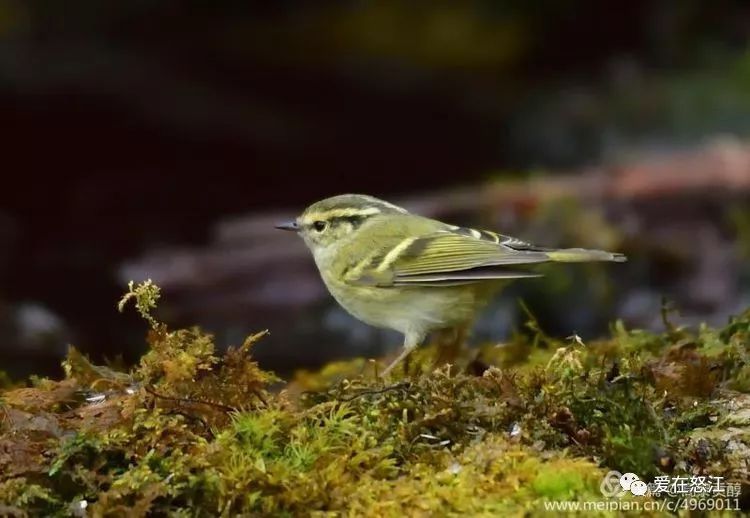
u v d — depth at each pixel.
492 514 4.73
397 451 5.29
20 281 14.95
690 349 6.83
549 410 5.47
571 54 19.86
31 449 5.18
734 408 5.88
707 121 16.92
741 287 13.31
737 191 13.91
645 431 5.45
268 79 18.91
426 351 8.53
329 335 13.49
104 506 4.89
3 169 16.97
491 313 13.24
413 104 18.83
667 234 13.93
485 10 20.55
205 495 4.93
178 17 19.53
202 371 5.73
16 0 18.58
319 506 4.91
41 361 13.24
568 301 13.27
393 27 20.36
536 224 13.94
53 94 17.59
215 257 14.21
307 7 20.61
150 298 5.83
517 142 17.84
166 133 17.66
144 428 5.32
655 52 19.39
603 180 14.27
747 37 19.17
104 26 19.03
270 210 16.89
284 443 5.38
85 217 16.42
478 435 5.38
